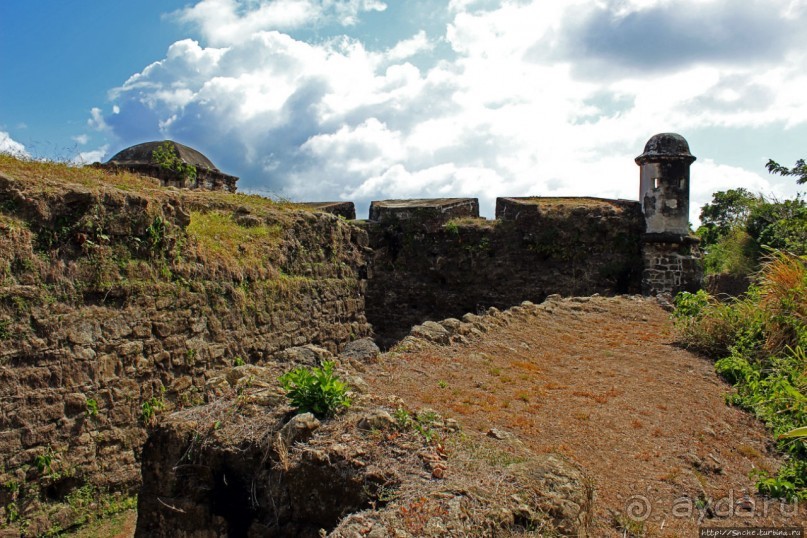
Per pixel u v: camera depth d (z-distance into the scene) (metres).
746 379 8.41
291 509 4.43
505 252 19.52
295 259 12.49
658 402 7.60
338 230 14.41
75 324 7.50
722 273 21.44
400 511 3.77
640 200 18.92
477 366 8.24
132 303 8.25
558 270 19.09
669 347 10.40
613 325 12.15
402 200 22.27
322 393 4.95
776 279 9.88
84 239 7.68
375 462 4.35
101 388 7.73
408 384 7.11
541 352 9.66
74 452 7.35
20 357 6.91
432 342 8.95
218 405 5.29
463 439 4.94
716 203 30.44
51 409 7.14
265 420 4.94
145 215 8.51
